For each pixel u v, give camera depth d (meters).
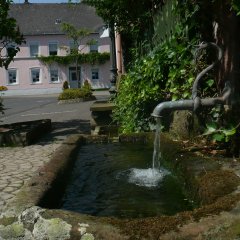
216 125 3.44
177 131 4.84
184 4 4.46
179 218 2.00
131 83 7.73
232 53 3.34
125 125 7.75
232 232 1.87
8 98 37.03
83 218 2.10
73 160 4.34
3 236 2.20
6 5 8.99
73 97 24.84
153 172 3.87
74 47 47.03
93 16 50.22
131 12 9.88
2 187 4.96
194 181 2.70
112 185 3.53
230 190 2.29
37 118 14.87
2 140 7.95
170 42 5.80
